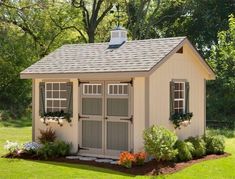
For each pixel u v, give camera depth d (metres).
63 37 36.31
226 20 37.31
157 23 41.66
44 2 30.44
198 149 14.43
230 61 28.20
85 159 13.92
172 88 14.30
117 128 13.95
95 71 13.98
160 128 12.90
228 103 31.50
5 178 11.35
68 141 14.92
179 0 38.94
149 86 13.31
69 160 13.84
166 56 13.64
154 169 12.20
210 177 11.70
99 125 14.32
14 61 33.72
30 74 15.48
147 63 13.33
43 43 34.31
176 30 41.38
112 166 12.78
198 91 15.82
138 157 12.57
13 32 33.03
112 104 14.04
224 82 29.20
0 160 13.99
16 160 13.96
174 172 12.12
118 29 15.83
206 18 38.38
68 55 16.16
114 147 14.02
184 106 15.05
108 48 15.68
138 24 37.81
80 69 14.49
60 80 15.05
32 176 11.59
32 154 14.49
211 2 38.38
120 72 13.39
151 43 14.96
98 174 11.81
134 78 13.52
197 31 39.88
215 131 24.44
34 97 15.73
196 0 39.19
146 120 13.24
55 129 15.25
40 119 15.45
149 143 12.62
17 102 34.28
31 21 32.66
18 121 29.38
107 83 14.10
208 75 16.22
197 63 15.65
